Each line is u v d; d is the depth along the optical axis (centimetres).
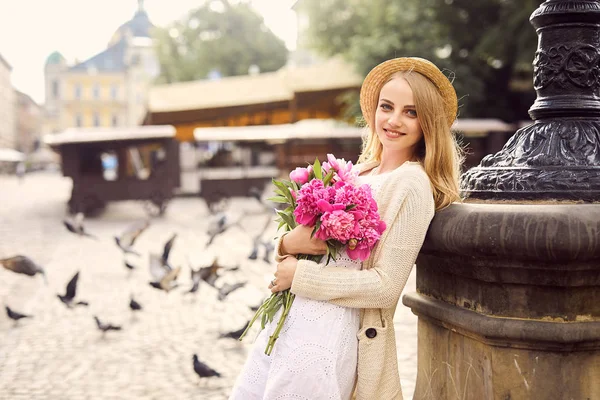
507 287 185
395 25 1803
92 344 481
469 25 1867
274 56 4162
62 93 8675
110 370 419
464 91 1764
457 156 211
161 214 1661
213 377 404
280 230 217
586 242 166
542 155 199
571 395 184
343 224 181
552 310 182
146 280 736
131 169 2297
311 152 1798
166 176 1672
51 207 1948
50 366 429
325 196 185
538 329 180
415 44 1758
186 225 1388
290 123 2222
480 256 181
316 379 188
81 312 584
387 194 195
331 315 192
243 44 4106
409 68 206
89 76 8706
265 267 802
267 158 2809
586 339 179
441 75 204
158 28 4131
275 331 194
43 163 8025
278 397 190
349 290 187
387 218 191
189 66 4028
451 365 210
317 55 2222
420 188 192
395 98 203
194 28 4134
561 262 172
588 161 195
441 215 193
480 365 195
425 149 209
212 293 655
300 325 193
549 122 206
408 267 191
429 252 202
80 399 367
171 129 1688
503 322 184
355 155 1786
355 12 2058
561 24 204
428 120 201
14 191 2952
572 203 185
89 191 1644
